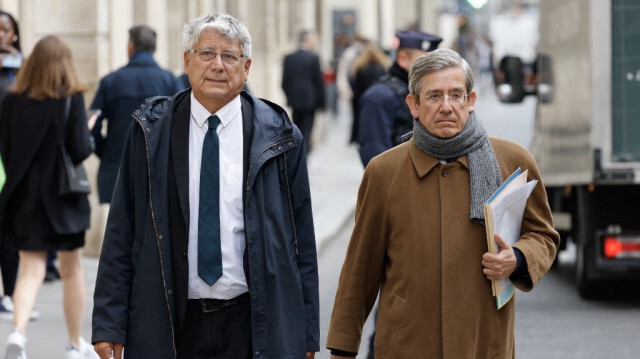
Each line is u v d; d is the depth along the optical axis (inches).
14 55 406.9
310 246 216.8
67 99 337.1
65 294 342.6
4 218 338.3
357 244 208.8
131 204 213.8
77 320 343.3
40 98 336.2
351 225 686.5
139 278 209.9
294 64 836.0
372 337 317.1
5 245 339.9
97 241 548.1
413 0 1542.8
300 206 216.4
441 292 200.1
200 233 210.1
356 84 757.3
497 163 203.5
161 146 211.9
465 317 199.2
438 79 201.5
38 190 336.5
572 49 466.6
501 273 197.6
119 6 574.2
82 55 562.3
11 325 389.4
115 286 211.0
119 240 212.4
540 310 453.1
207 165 211.3
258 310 208.8
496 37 2033.7
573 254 628.1
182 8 751.7
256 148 211.2
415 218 202.5
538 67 547.5
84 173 340.2
